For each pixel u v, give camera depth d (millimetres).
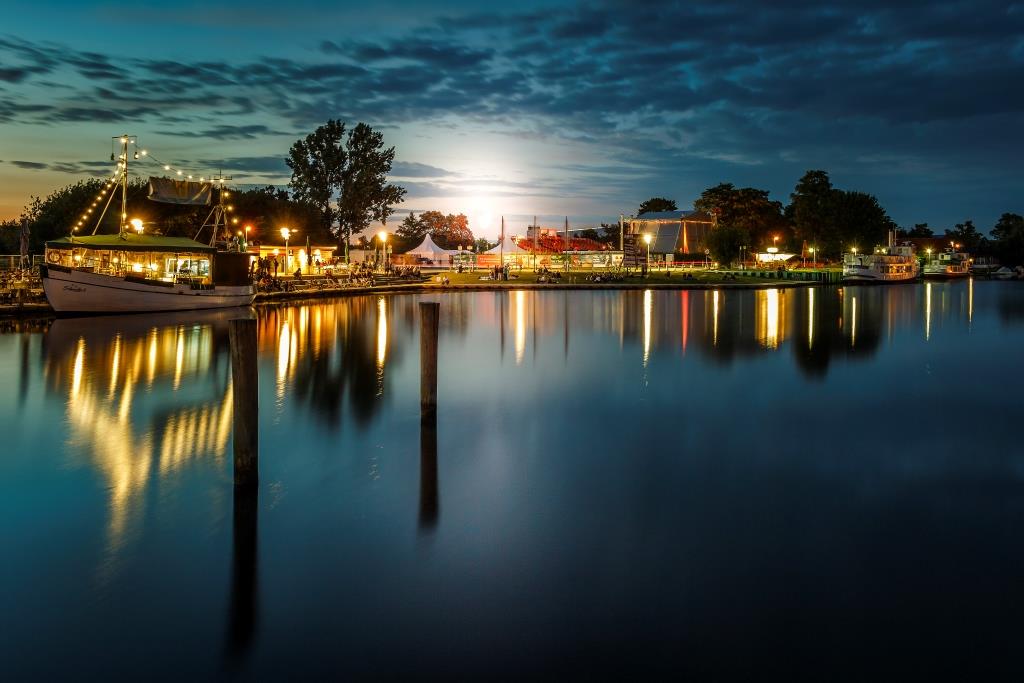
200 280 45125
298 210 96875
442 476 11930
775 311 50031
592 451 13602
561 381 21547
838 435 14953
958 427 15680
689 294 70875
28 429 15102
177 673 6359
